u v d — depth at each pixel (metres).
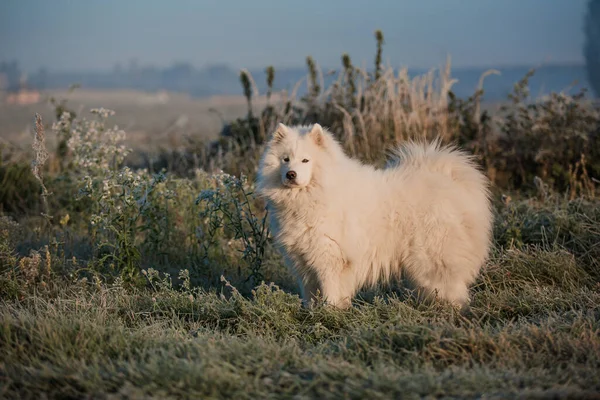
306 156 5.05
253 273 5.94
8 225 6.70
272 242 6.24
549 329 4.22
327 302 4.96
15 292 5.47
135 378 3.50
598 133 8.62
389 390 3.32
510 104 9.92
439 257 5.00
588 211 6.75
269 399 3.29
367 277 5.32
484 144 9.06
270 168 5.25
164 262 6.77
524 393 3.20
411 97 9.66
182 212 7.23
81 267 6.33
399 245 5.14
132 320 4.90
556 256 5.83
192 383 3.37
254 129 10.57
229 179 6.04
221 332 4.57
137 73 154.00
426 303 5.10
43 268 5.93
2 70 101.31
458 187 5.15
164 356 3.75
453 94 9.73
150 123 29.91
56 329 4.19
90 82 138.62
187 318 4.99
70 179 8.00
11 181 9.27
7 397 3.44
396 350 4.07
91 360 3.89
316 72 10.52
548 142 8.70
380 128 9.62
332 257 5.07
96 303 5.11
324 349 4.19
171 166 10.88
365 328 4.35
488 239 5.26
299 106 10.73
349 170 5.23
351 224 5.04
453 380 3.39
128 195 5.93
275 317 4.67
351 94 10.30
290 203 5.10
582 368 3.61
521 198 8.11
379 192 5.15
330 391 3.35
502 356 3.85
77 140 7.31
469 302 5.12
